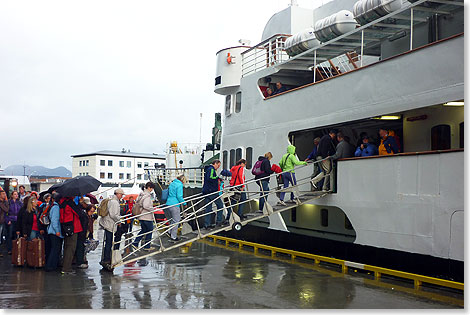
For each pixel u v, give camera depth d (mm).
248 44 16562
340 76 10844
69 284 8758
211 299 7645
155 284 8852
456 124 9852
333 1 15891
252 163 14734
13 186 18750
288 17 16984
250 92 15039
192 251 13953
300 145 13547
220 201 12203
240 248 14680
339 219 11633
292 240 13367
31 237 10688
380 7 10031
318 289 8406
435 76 8375
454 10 9914
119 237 11750
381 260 9516
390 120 11547
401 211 8805
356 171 9992
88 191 9719
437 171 8062
